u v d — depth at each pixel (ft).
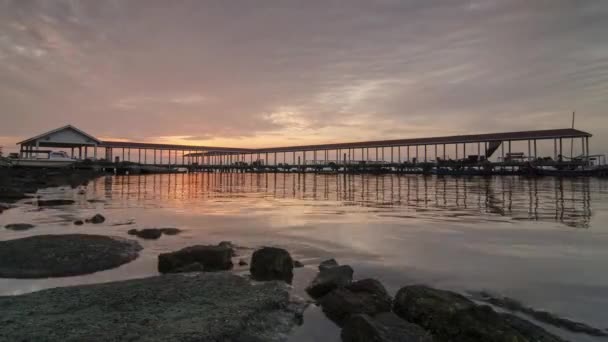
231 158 375.86
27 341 14.01
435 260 28.40
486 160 204.03
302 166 283.59
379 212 58.03
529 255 29.66
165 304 18.25
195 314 17.02
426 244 33.99
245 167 319.27
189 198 85.15
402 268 26.40
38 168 161.27
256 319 17.10
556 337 15.33
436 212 57.52
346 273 23.44
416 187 122.52
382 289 20.67
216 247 27.96
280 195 95.76
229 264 27.20
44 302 18.31
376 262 28.04
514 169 204.85
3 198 72.90
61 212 55.52
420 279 24.02
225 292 20.17
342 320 18.04
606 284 22.49
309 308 19.47
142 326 15.52
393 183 150.00
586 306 19.21
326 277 22.31
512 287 22.18
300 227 43.57
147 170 245.86
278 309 18.67
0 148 204.85
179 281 22.02
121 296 19.27
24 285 22.71
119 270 25.98
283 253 25.81
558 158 187.01
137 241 34.78
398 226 43.96
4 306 17.78
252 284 21.86
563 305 19.36
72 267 25.90
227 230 41.57
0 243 30.48
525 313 18.39
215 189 121.80
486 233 39.01
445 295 18.20
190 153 373.61
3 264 25.94
